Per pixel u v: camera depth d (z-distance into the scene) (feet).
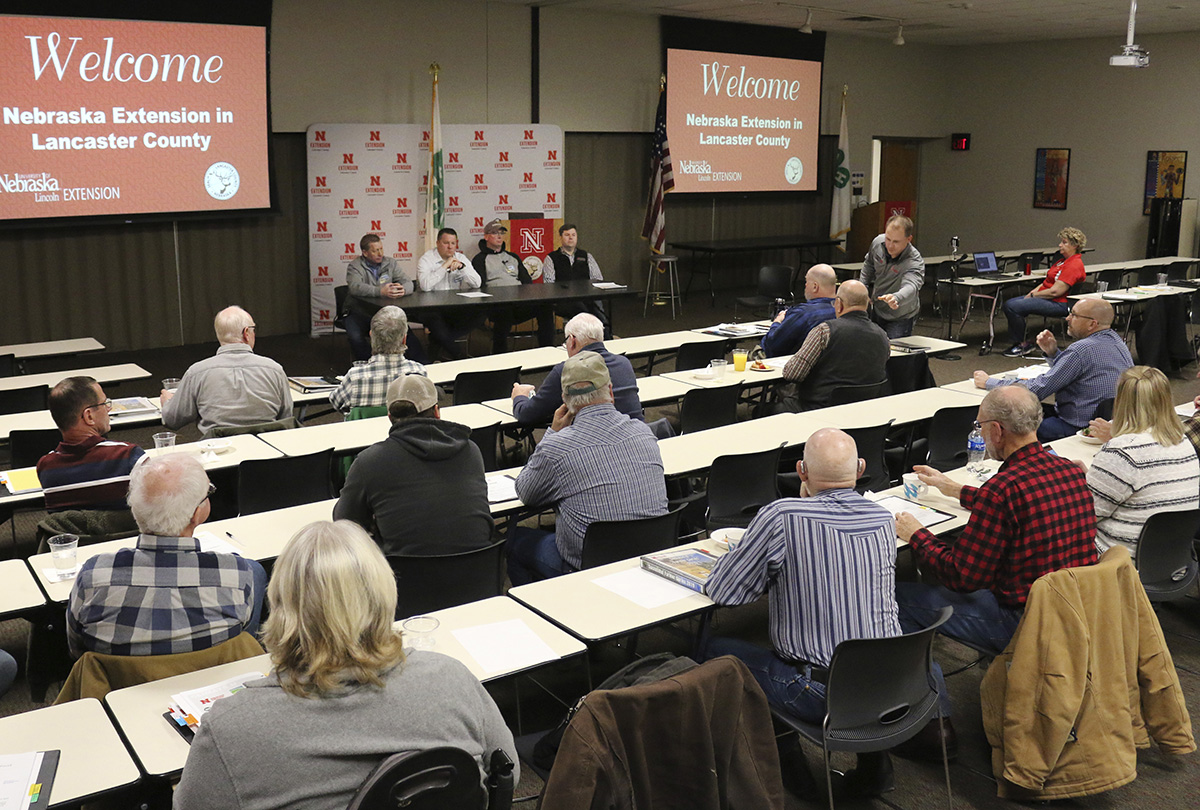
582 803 5.61
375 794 4.93
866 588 8.52
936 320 38.42
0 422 15.05
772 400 22.39
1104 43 45.37
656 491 11.08
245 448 13.70
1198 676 11.78
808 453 8.96
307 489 13.05
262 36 29.60
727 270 44.88
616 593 9.19
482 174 35.29
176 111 28.68
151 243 29.89
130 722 6.70
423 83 33.86
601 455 10.84
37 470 11.39
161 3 27.73
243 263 31.65
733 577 8.71
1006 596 9.73
